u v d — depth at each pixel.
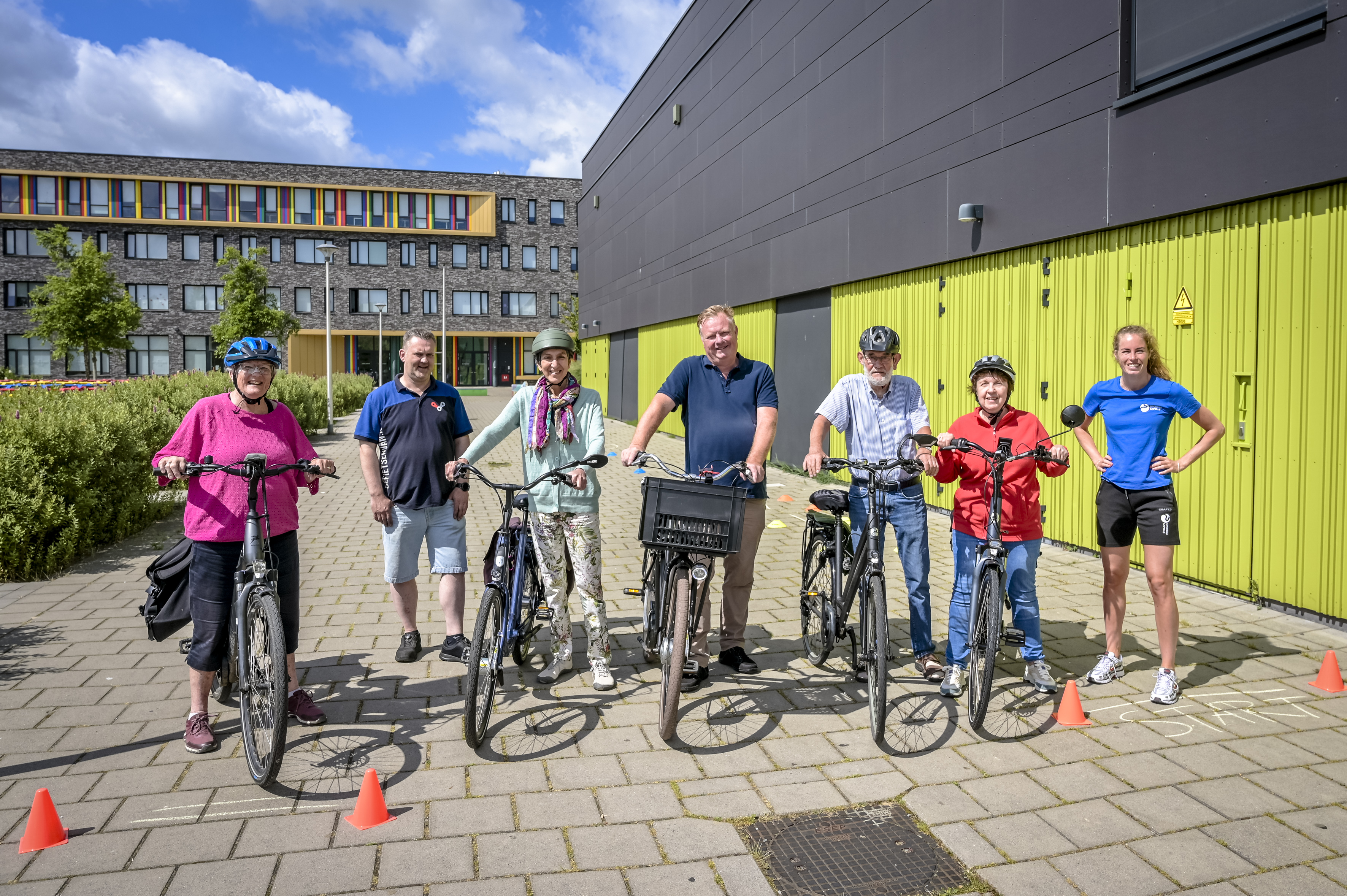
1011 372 4.12
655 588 4.23
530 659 4.72
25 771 3.33
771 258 13.01
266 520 3.65
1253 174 5.52
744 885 2.62
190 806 3.07
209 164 48.28
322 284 50.44
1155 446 4.18
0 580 6.25
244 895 2.54
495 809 3.07
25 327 45.75
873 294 10.39
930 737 3.71
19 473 6.44
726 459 4.45
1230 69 5.68
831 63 11.05
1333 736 3.65
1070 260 7.26
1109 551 4.28
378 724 3.83
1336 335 5.05
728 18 14.45
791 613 5.68
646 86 19.86
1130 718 3.88
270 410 3.87
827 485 11.20
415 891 2.57
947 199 8.78
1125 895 2.56
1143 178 6.39
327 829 2.92
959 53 8.52
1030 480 4.16
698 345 16.55
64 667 4.48
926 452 4.05
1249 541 5.64
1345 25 4.93
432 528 4.65
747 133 13.78
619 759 3.49
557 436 4.30
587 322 27.81
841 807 3.10
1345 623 5.05
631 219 21.70
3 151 45.75
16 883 2.58
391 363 51.94
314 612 5.59
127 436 8.15
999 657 4.78
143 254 47.38
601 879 2.65
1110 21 6.67
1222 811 3.04
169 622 3.66
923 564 4.44
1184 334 6.14
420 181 51.94
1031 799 3.14
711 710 4.02
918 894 2.58
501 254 53.50
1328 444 5.11
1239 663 4.56
